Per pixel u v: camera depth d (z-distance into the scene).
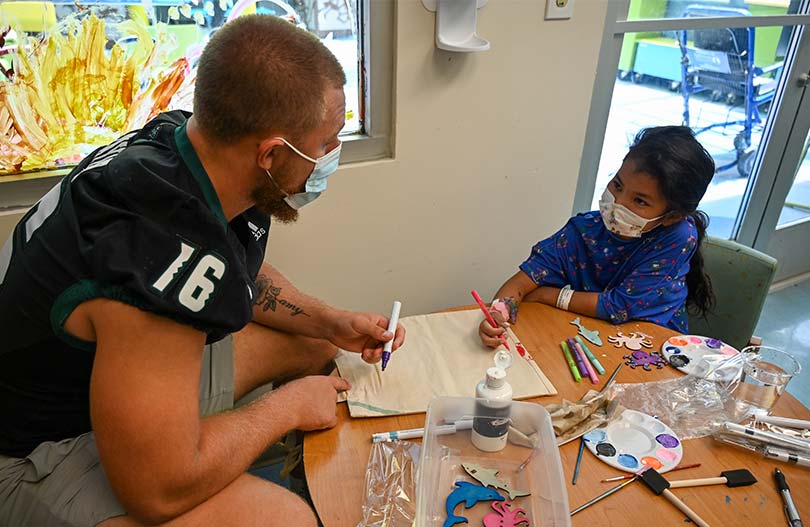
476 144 1.51
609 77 1.69
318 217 1.41
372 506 0.79
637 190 1.19
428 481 0.79
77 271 0.73
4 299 0.79
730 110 2.04
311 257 1.46
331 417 0.92
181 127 0.86
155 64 1.18
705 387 1.01
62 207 0.78
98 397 0.71
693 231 1.29
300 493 1.20
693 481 0.81
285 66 0.75
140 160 0.78
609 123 1.83
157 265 0.72
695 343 1.14
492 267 1.73
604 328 1.20
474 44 1.31
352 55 1.34
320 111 0.81
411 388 0.99
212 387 1.03
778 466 0.85
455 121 1.45
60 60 1.09
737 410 0.96
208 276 0.75
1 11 1.02
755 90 2.04
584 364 1.07
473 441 0.88
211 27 1.20
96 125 1.17
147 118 1.22
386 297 1.62
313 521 0.82
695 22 1.73
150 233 0.73
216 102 0.75
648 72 1.79
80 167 0.88
